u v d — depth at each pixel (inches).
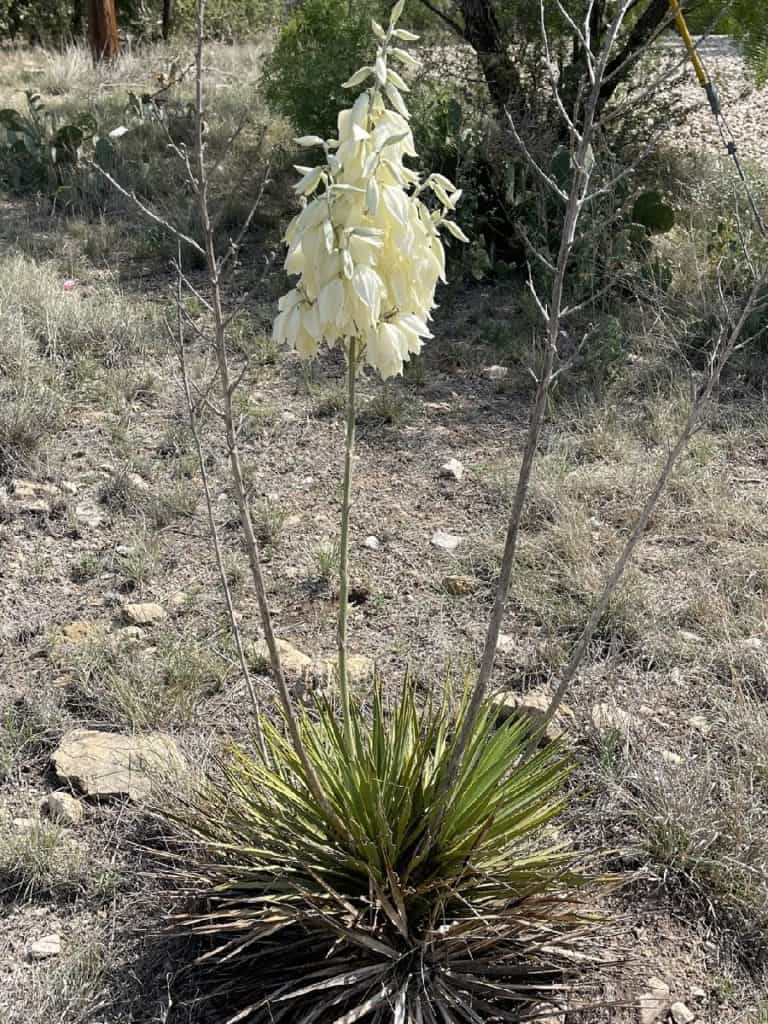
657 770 132.2
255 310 285.7
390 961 102.0
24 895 117.8
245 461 215.8
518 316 286.2
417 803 108.5
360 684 150.7
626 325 268.7
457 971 104.4
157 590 173.6
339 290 85.4
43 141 410.0
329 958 105.0
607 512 195.0
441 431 229.1
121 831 126.2
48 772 135.4
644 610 165.8
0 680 151.8
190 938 112.6
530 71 340.2
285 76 371.6
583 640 109.9
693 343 258.4
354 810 106.4
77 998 105.7
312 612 169.3
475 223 310.2
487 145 311.4
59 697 148.2
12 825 125.5
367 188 83.4
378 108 86.3
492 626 90.8
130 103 470.9
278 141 426.6
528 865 104.7
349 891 106.7
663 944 113.9
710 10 313.1
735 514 190.9
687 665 155.9
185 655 153.6
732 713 143.0
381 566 181.8
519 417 235.3
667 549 183.9
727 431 223.3
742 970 111.3
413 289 90.1
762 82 323.3
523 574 175.0
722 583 173.9
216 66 629.3
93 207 371.9
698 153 414.9
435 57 390.9
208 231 84.0
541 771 116.7
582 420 226.7
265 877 108.7
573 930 107.6
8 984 107.9
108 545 185.6
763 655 154.7
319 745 113.7
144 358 258.4
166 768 131.9
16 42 757.3
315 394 242.5
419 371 252.8
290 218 351.6
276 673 95.0
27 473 204.5
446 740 125.2
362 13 366.9
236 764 127.2
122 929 114.1
